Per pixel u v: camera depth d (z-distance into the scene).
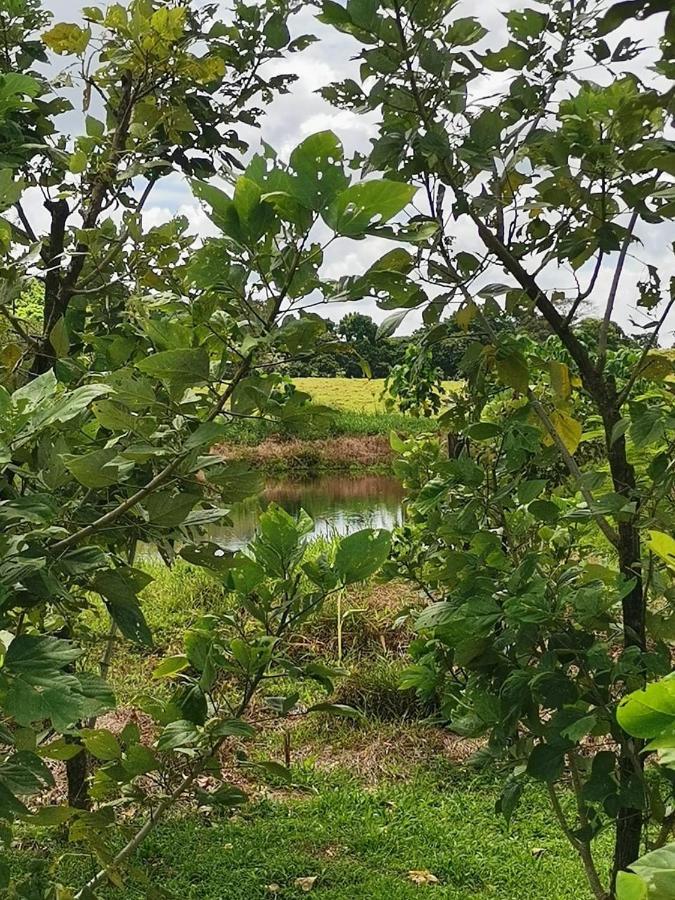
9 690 1.23
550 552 2.73
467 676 2.64
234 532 11.10
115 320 3.09
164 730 1.83
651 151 2.06
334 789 4.75
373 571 2.02
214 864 3.85
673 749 0.70
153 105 3.13
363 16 2.11
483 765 2.42
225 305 1.59
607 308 2.37
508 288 2.26
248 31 3.47
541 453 2.45
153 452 1.58
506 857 4.01
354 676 5.82
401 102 2.25
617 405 2.31
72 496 2.05
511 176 2.41
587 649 2.14
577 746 2.31
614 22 1.42
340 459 20.78
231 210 1.46
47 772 1.46
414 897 3.61
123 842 3.90
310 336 1.53
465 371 2.38
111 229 2.98
